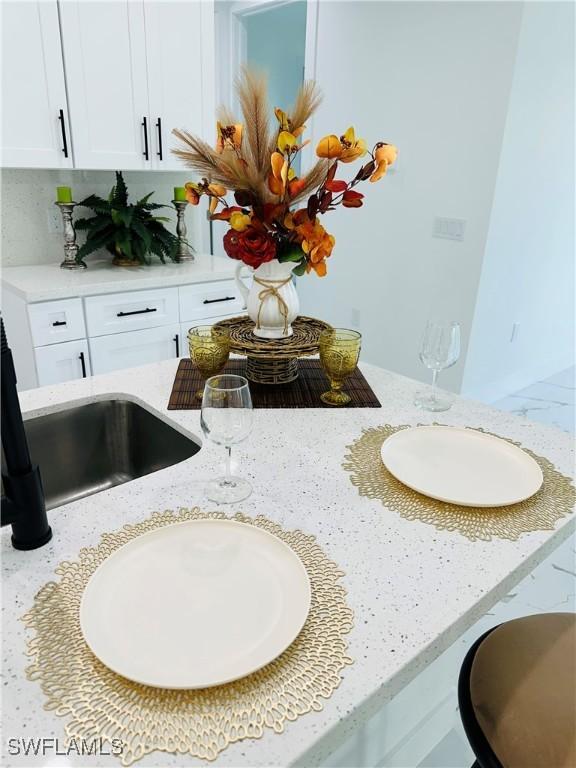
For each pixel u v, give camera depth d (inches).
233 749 21.7
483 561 32.5
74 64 89.3
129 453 56.5
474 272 115.3
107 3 90.2
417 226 124.0
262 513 36.1
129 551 31.1
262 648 25.3
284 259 51.1
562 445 47.1
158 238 107.7
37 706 23.0
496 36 101.3
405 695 50.6
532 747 32.4
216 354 51.6
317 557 32.1
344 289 146.0
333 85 135.1
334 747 23.3
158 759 21.2
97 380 57.6
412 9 114.0
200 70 105.1
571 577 81.3
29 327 87.9
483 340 124.1
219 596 28.4
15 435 29.9
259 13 157.5
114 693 23.7
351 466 42.2
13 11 81.4
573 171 129.2
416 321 129.4
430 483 39.6
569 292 150.9
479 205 111.2
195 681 23.4
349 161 47.7
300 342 54.8
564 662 37.0
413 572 31.4
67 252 102.3
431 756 55.7
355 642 26.7
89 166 95.4
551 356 155.0
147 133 100.7
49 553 31.9
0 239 101.1
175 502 37.2
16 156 87.4
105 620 26.6
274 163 45.0
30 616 27.5
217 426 36.9
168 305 103.1
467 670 38.3
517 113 104.9
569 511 37.6
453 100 110.9
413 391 57.7
